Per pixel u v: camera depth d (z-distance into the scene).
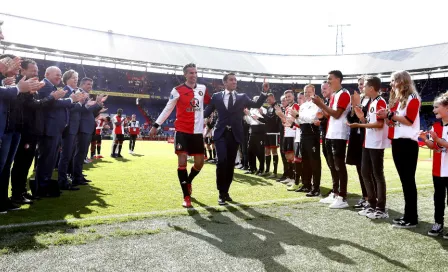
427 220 3.67
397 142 3.46
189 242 2.79
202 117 4.59
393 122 3.50
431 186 5.97
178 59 43.47
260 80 47.31
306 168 5.45
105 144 20.77
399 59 43.00
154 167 8.48
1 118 3.45
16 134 3.87
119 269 2.20
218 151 4.52
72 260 2.34
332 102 4.56
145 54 41.81
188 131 4.42
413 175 3.42
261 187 5.86
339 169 4.34
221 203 4.32
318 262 2.37
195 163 4.60
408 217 3.38
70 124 5.34
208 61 45.34
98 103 6.00
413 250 2.66
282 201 4.60
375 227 3.35
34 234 2.90
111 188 5.42
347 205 4.33
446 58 38.66
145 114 42.81
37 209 3.88
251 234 3.04
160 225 3.30
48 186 4.65
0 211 3.71
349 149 4.38
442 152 3.10
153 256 2.45
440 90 41.19
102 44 40.31
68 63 40.31
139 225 3.28
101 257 2.41
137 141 29.50
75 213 3.69
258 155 7.74
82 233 2.97
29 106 4.08
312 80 46.50
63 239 2.78
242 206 4.23
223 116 4.60
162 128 40.16
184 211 3.88
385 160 12.35
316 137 5.14
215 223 3.42
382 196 3.77
